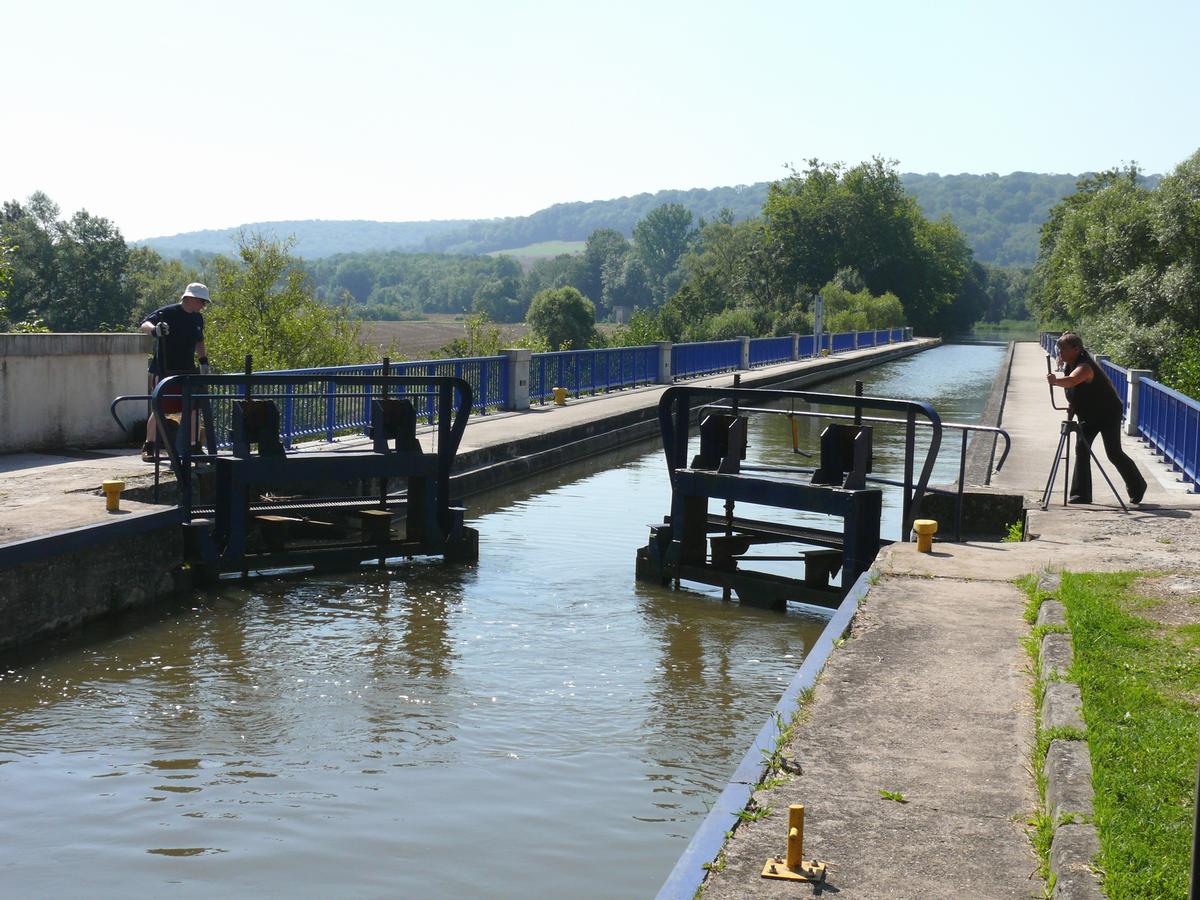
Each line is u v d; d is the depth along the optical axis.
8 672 7.61
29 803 5.57
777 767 4.52
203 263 42.91
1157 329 32.69
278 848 5.15
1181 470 14.12
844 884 3.60
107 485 9.63
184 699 7.13
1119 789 4.01
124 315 110.94
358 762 6.16
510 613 9.41
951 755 4.65
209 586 10.16
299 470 10.52
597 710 7.07
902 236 107.19
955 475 15.85
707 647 8.56
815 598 9.63
